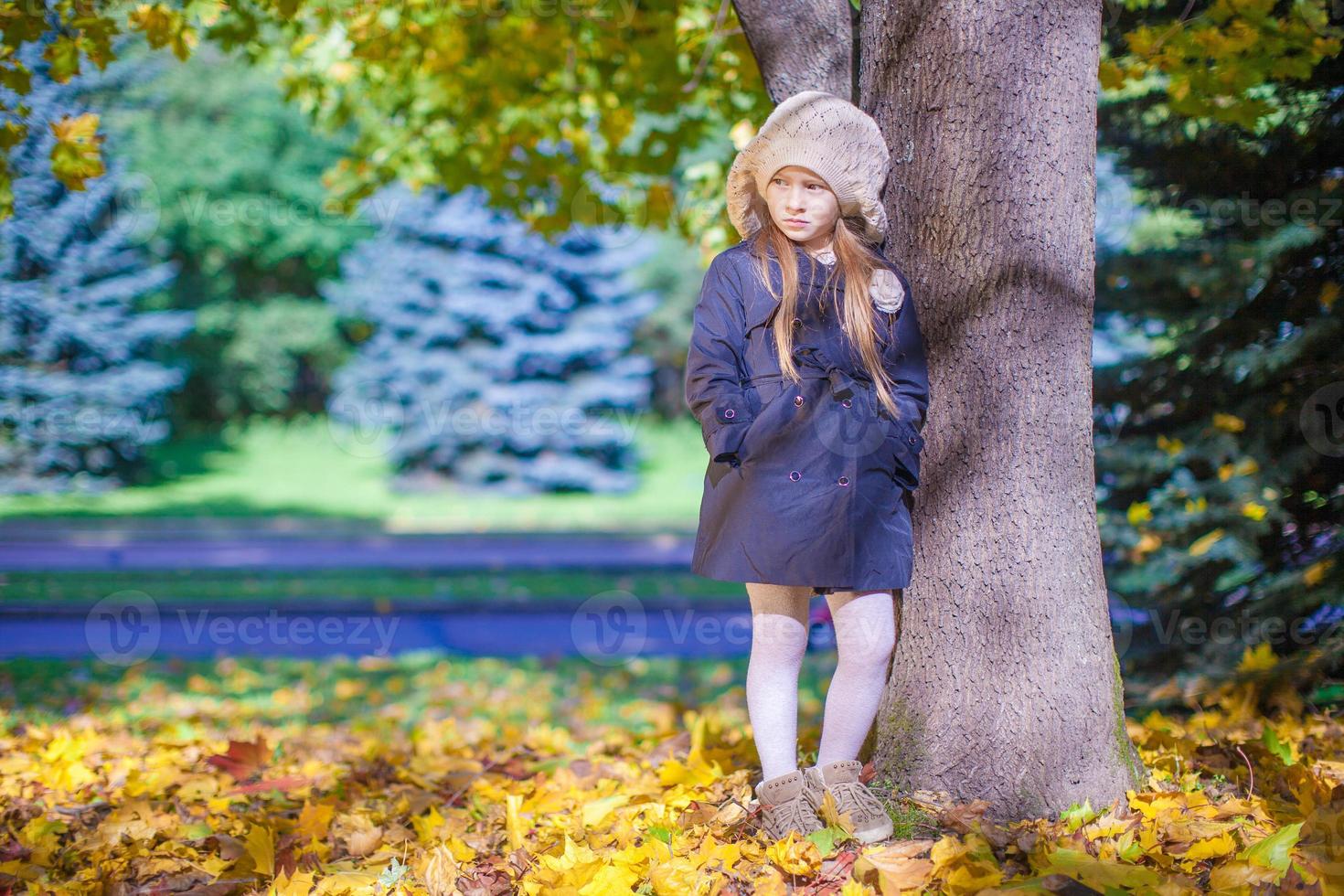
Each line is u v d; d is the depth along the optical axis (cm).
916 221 294
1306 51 418
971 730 287
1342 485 481
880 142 274
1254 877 236
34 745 462
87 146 415
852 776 273
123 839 328
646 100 610
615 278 2184
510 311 2133
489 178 668
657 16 567
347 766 438
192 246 2756
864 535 261
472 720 620
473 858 301
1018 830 270
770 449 259
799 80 343
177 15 439
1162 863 251
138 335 2105
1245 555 495
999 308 287
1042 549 287
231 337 2886
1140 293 555
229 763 400
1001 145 284
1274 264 481
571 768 404
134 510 1989
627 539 1716
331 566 1434
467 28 591
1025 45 283
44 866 314
